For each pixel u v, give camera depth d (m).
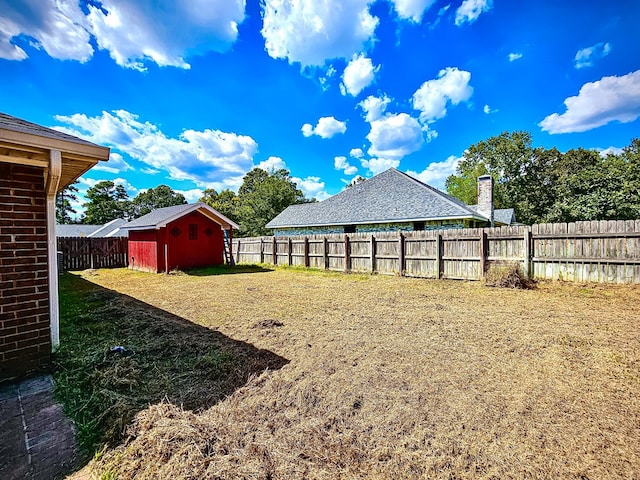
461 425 2.06
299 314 5.18
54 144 2.76
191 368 3.02
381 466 1.68
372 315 5.07
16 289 2.79
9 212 2.77
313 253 12.41
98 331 4.22
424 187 15.31
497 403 2.34
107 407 2.24
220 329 4.33
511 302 5.83
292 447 1.83
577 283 6.82
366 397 2.45
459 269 8.60
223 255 14.12
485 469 1.65
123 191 43.81
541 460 1.71
